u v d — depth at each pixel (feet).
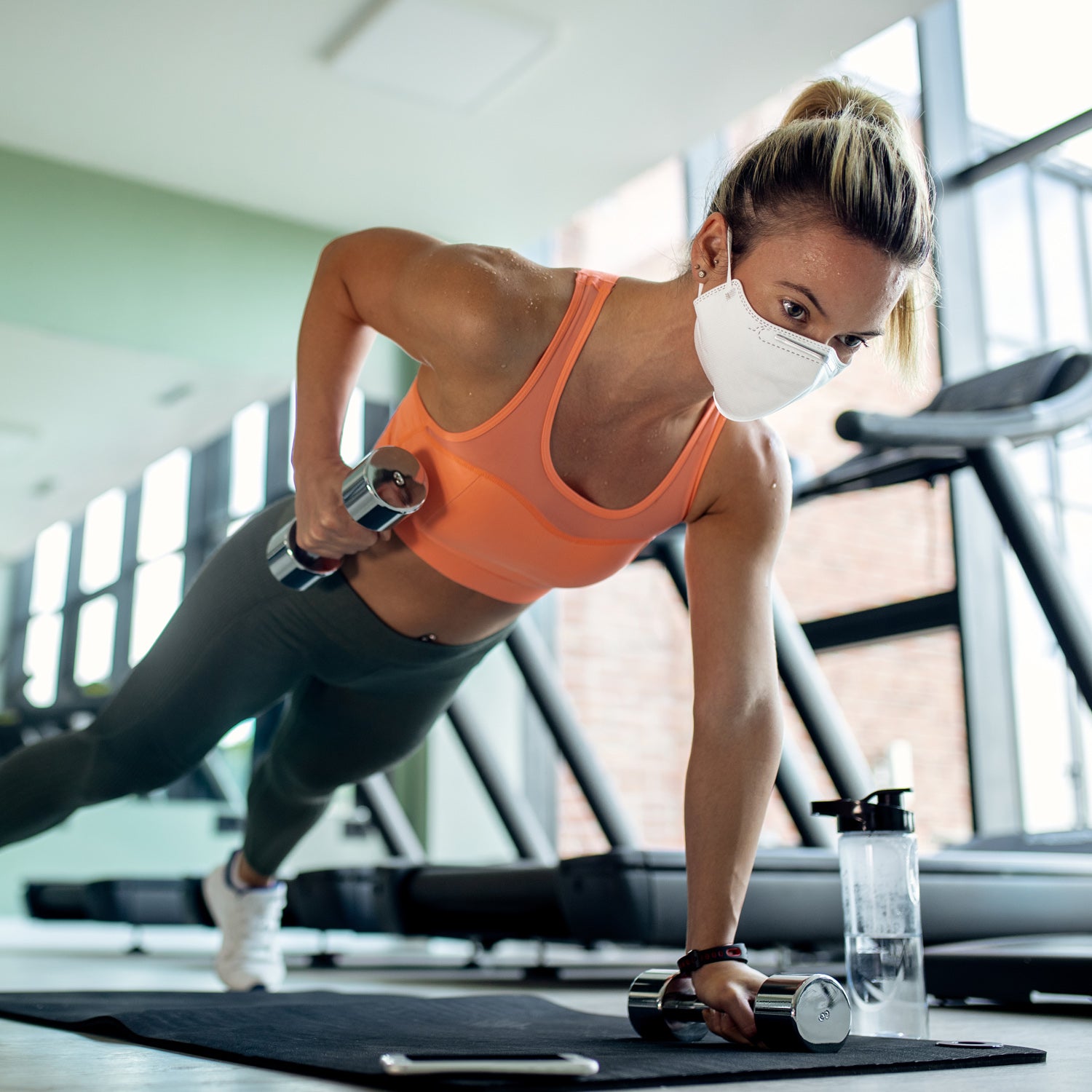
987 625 12.60
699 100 14.26
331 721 5.97
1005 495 7.93
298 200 16.85
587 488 4.50
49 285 15.74
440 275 4.33
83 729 5.97
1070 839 9.89
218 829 15.70
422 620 5.17
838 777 8.84
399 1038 4.29
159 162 15.90
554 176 16.02
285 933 19.42
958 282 13.80
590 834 18.67
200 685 5.53
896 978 4.34
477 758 12.27
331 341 4.93
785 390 3.87
